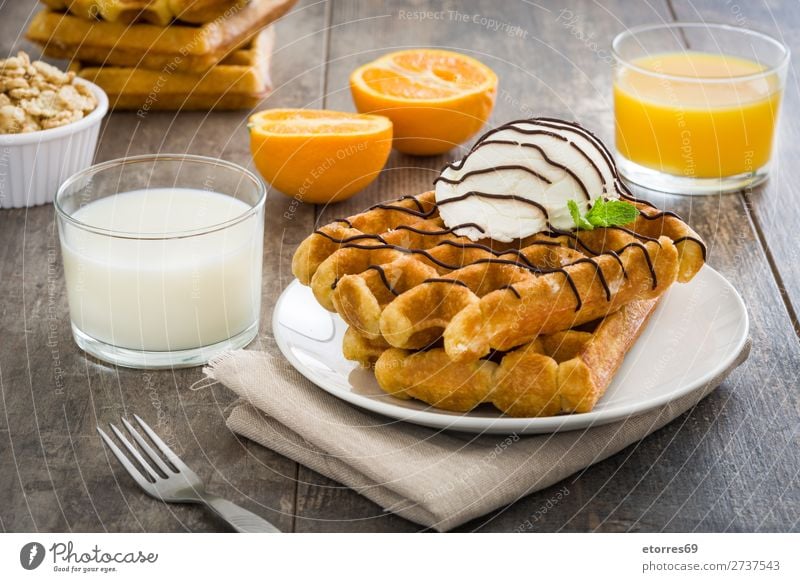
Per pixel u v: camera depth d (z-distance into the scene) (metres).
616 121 1.03
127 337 0.86
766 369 0.86
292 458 0.81
